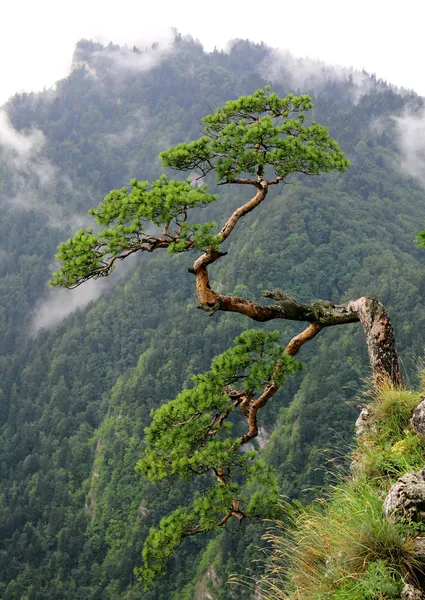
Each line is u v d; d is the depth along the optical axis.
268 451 108.31
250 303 9.13
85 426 160.38
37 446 160.62
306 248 186.38
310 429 100.62
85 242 8.59
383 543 4.57
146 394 142.50
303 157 9.29
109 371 182.88
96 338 190.75
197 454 8.73
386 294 147.50
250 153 9.48
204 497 8.84
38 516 133.62
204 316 159.50
